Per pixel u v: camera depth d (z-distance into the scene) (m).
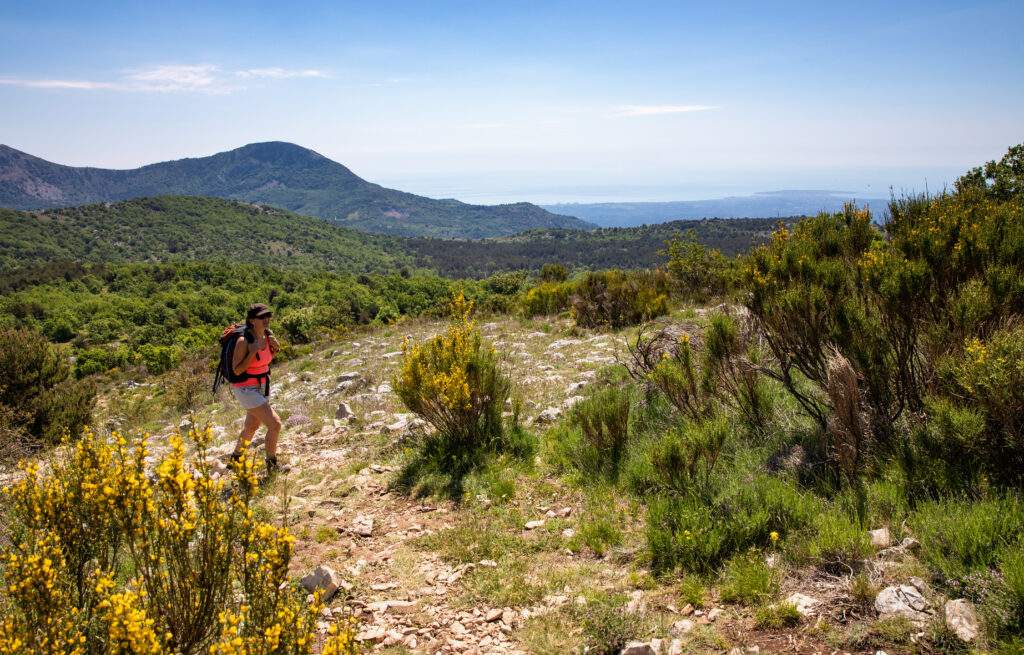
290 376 15.13
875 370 4.34
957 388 3.77
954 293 4.34
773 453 4.71
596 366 9.55
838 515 3.62
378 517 4.74
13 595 2.06
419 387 6.10
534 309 19.80
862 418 4.19
